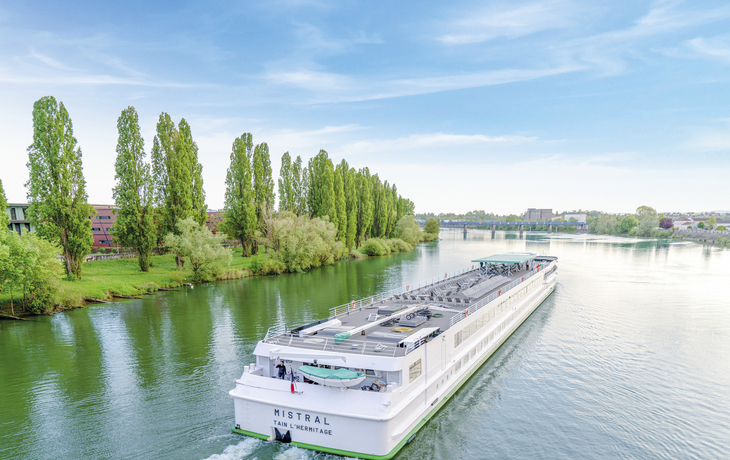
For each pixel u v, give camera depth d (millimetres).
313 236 89812
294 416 19328
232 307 52750
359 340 23625
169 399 26422
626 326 42938
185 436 21750
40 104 58688
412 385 20625
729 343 37719
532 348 36062
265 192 101312
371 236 143000
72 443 21578
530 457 20500
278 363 21969
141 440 21641
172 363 32875
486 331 33031
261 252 102125
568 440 22047
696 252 128625
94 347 37125
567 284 68062
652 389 28250
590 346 36688
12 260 48094
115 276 67125
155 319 46938
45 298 49844
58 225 60781
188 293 62719
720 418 24547
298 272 84438
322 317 47250
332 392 18766
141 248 72062
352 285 68750
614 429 23188
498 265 54656
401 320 27125
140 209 72062
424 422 22391
